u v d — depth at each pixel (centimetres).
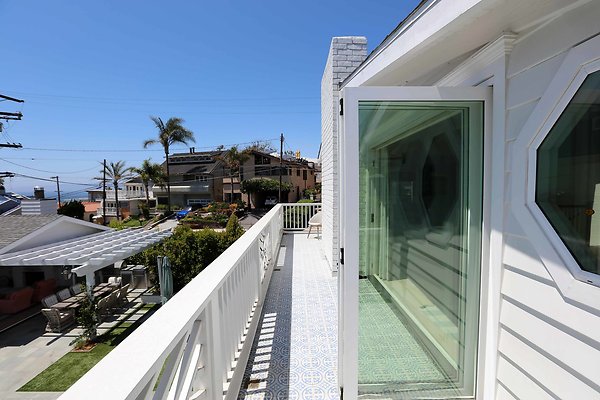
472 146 160
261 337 247
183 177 3212
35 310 860
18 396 504
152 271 1011
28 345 666
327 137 474
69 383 534
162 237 1018
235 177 3169
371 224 169
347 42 397
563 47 111
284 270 443
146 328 92
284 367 207
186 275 1009
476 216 161
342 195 162
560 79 112
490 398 155
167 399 100
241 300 215
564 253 112
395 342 176
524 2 109
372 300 173
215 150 3450
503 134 142
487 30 136
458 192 167
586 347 104
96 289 906
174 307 108
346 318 164
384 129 162
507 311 142
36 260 710
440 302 178
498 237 146
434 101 154
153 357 76
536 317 125
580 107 107
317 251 567
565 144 113
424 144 166
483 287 157
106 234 1091
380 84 245
